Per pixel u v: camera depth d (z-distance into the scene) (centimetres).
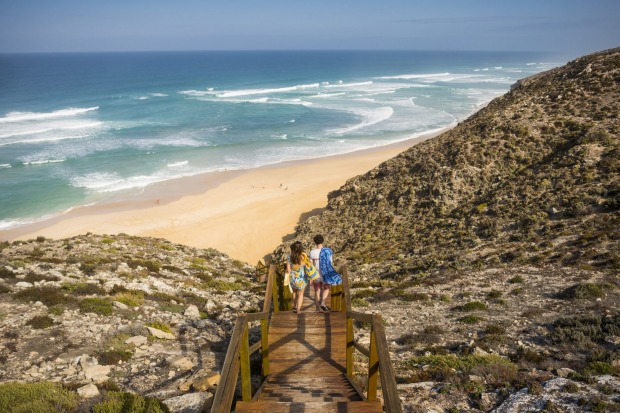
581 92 4522
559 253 2175
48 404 768
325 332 981
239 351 598
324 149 7075
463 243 2702
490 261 2297
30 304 1347
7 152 6556
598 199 2644
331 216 4031
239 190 5259
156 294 1619
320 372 827
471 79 19575
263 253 3950
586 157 3189
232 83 18525
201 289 1927
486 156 3759
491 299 1745
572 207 2642
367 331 1443
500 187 3334
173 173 5831
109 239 2769
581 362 1082
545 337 1314
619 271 1836
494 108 5231
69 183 5375
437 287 2014
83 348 1095
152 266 2138
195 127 8631
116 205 4781
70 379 934
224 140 7625
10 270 1653
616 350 1114
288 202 4906
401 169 4272
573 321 1367
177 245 3188
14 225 4222
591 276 1839
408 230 3244
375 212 3722
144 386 925
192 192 5194
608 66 5003
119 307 1409
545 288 1795
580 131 3625
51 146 6994
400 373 1084
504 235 2652
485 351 1224
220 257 3061
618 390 859
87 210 4631
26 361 1012
